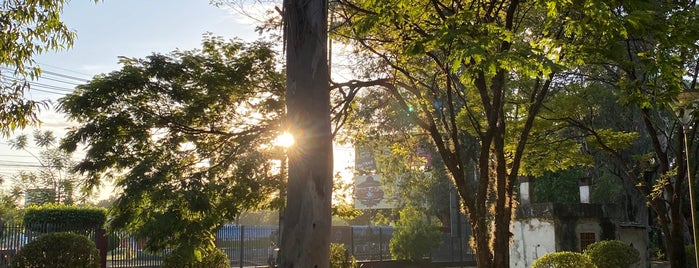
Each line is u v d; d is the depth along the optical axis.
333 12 11.46
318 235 6.23
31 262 12.98
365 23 9.09
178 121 10.06
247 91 10.62
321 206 6.29
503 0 10.12
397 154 17.83
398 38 11.39
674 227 13.92
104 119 9.48
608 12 7.41
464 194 11.42
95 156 9.27
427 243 28.00
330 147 6.51
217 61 10.62
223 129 10.66
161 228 7.87
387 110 15.34
